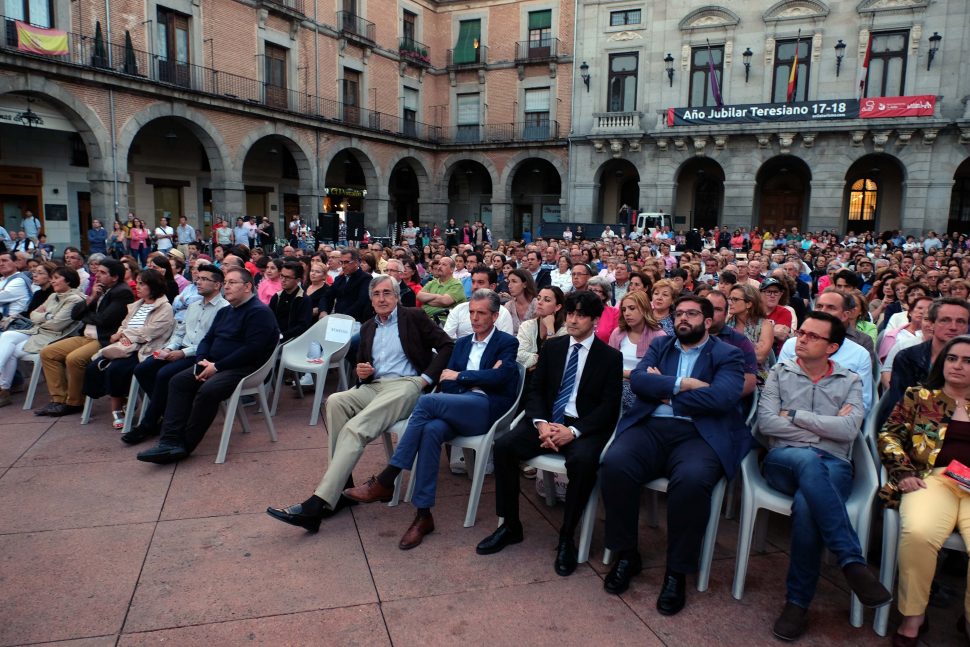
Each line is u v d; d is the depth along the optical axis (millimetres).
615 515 3590
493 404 4465
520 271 6500
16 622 3135
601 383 4152
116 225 17781
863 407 3740
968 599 3111
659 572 3770
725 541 4152
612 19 27969
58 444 5578
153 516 4262
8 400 6824
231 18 22078
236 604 3326
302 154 24891
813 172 24781
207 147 21562
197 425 5176
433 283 8375
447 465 5441
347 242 22766
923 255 17469
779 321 6020
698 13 26172
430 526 4117
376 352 5066
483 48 31016
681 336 4012
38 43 16109
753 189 25672
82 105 17422
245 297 5570
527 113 30672
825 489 3262
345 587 3504
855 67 24234
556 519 4445
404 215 35438
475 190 34375
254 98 23000
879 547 3955
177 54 20609
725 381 3809
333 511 4371
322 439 5828
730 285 6402
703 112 25750
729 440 3715
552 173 32656
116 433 5902
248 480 4871
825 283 11914
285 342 7324
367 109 28203
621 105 28250
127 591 3414
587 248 11906
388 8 29047
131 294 6723
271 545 3943
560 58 29328
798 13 24703
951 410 3422
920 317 5223
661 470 3764
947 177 23141
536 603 3402
